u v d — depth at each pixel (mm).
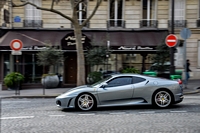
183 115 9711
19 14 24234
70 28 24125
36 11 24328
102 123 8594
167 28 24188
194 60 24234
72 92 10867
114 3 24422
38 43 21938
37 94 17078
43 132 7570
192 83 21562
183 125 8219
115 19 24438
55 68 22375
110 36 23359
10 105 12883
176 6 24391
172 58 17594
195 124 8344
